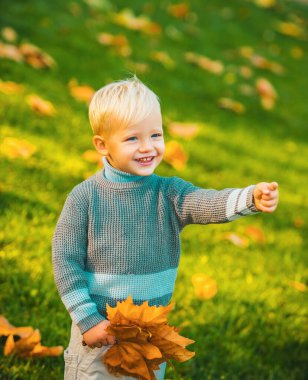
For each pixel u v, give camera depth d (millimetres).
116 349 2646
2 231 4355
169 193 2844
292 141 7492
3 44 7020
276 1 12984
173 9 10047
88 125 6094
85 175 5199
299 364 3965
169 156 5777
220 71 8766
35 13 8352
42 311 3812
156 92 7465
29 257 4215
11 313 3762
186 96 7715
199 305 4223
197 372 3701
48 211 4703
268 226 5512
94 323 2658
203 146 6539
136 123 2727
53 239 2799
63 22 8336
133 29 9016
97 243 2762
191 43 9391
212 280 4262
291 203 5984
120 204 2777
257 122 7750
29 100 5992
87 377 2785
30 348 3439
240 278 4617
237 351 3891
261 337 4094
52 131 5793
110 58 7781
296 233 5500
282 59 10211
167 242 2836
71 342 2865
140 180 2816
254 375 3770
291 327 4242
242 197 2682
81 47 7820
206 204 2766
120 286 2764
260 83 8539
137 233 2770
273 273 4805
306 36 11758
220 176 5992
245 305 4332
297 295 4594
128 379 2762
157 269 2803
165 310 2582
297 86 9367
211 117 7391
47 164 5238
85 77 7090
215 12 11047
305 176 6602
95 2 9320
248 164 6461
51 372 3426
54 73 6977
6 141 5141
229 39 10141
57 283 2738
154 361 2654
